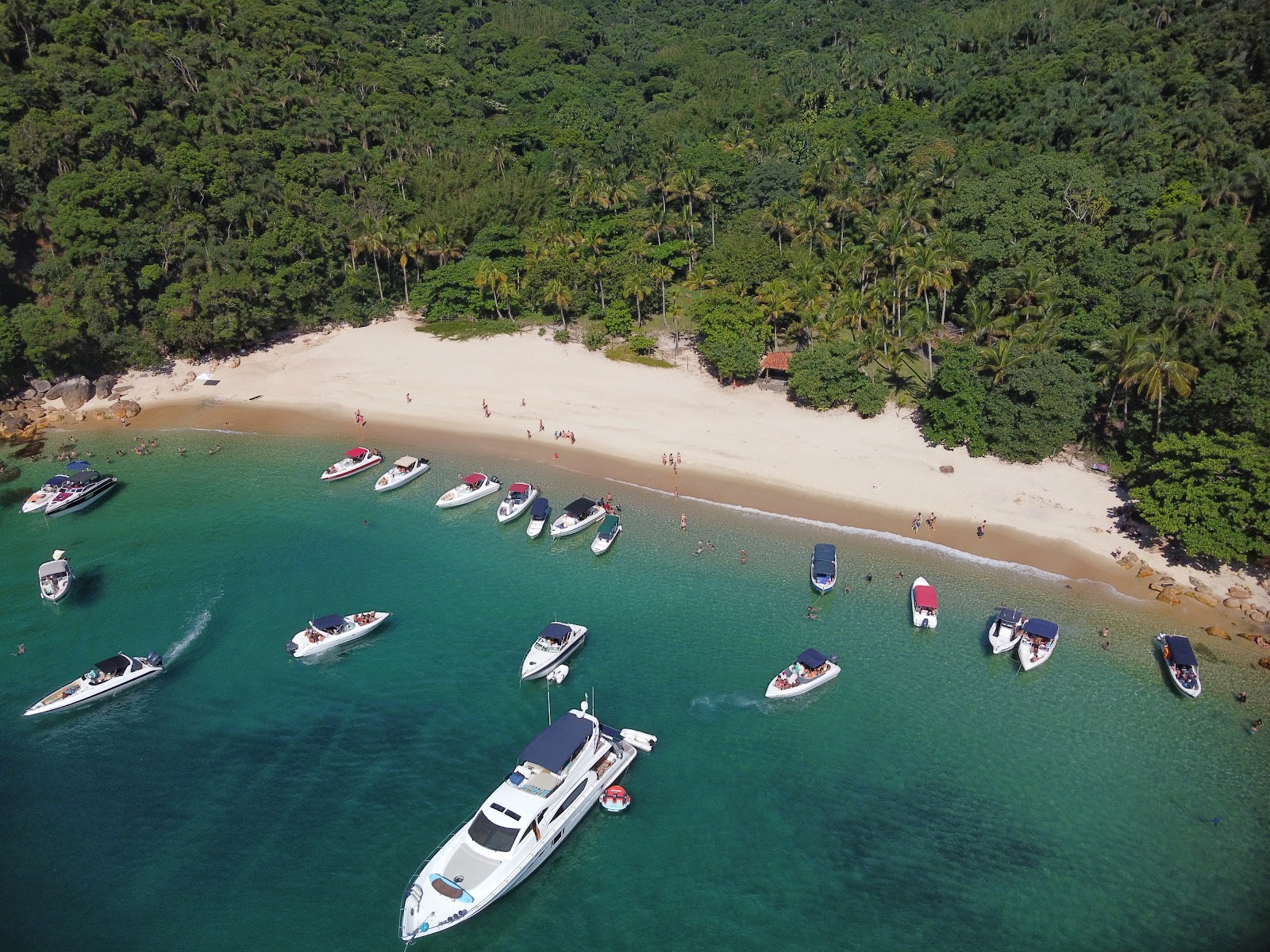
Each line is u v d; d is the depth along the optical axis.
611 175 142.88
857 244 125.62
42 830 48.66
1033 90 145.12
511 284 129.00
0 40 123.25
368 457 90.94
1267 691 59.62
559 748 49.69
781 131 159.62
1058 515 79.38
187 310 108.56
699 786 52.28
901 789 52.28
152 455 94.31
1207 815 50.66
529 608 68.94
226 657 62.94
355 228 127.25
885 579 72.12
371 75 164.12
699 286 123.62
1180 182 104.12
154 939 42.44
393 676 61.12
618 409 101.56
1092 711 58.41
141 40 133.75
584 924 43.97
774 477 87.50
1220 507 67.94
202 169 121.12
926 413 94.19
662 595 70.50
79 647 63.66
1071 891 45.94
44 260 108.38
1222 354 77.94
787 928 43.66
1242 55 131.75
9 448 95.44
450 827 48.91
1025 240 102.25
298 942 42.41
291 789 51.53
